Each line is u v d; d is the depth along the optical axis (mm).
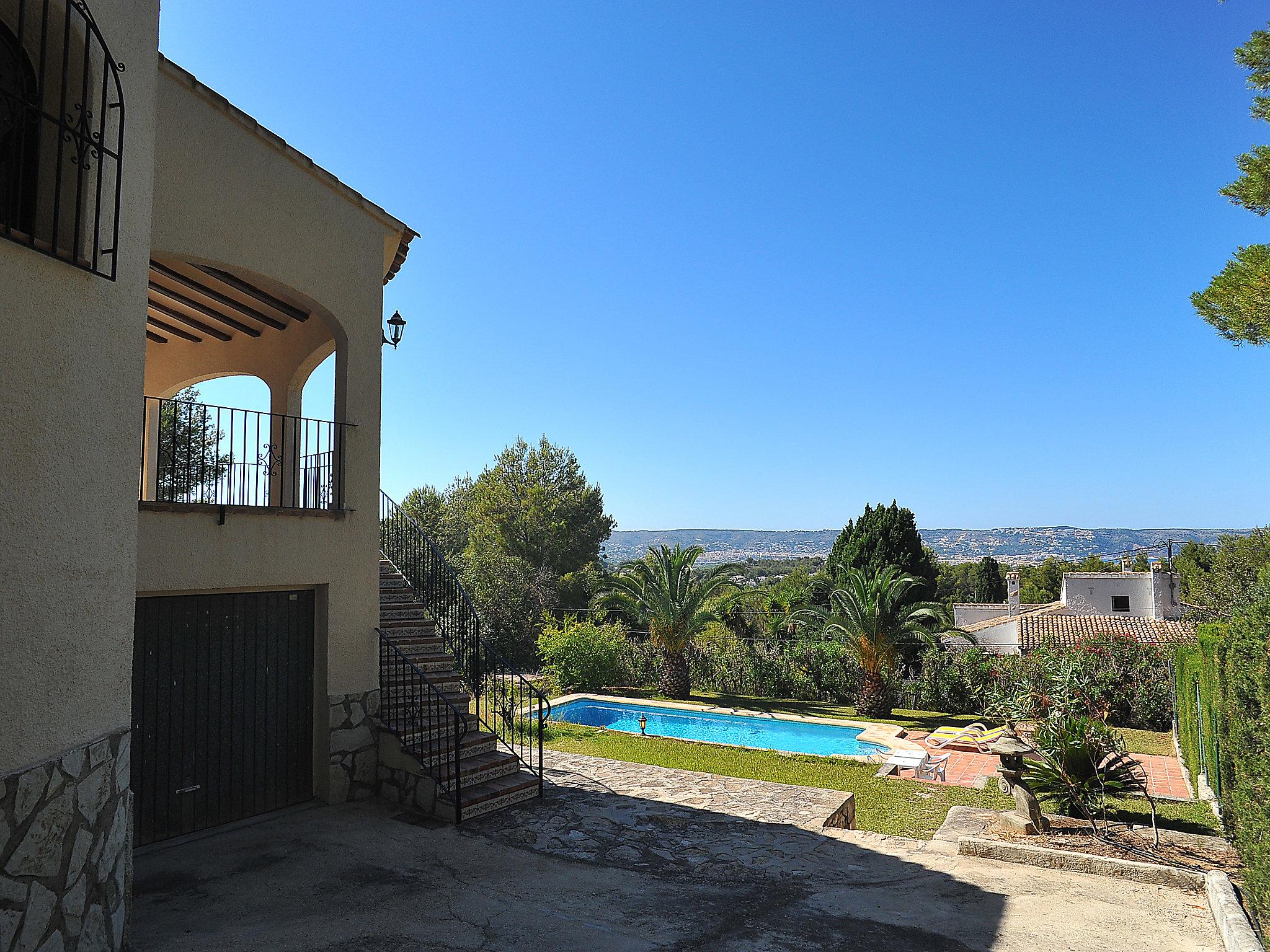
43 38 3910
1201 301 10711
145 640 7527
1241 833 6277
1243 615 6527
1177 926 5906
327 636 9008
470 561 30016
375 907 6246
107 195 4562
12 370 3793
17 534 3787
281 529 8523
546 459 45906
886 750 16578
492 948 5543
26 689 3811
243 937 5645
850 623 20203
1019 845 7668
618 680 24656
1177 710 15102
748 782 10562
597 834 8203
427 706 10047
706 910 6270
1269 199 10352
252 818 8344
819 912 6223
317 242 9203
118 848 4641
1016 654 21047
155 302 10547
